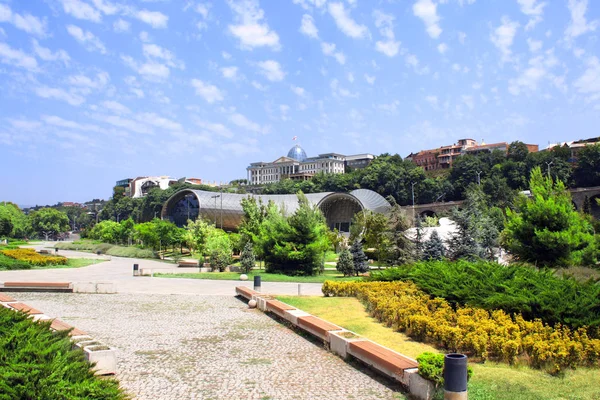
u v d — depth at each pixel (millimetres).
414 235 44406
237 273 37656
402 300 16828
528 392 9312
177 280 32750
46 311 19156
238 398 9156
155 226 67875
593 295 13789
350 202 106312
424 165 174500
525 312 14148
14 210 140250
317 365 11539
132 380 10203
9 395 6539
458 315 14781
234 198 100875
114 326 16156
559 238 27156
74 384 6934
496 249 48031
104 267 45750
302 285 30375
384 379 10453
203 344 13656
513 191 103562
